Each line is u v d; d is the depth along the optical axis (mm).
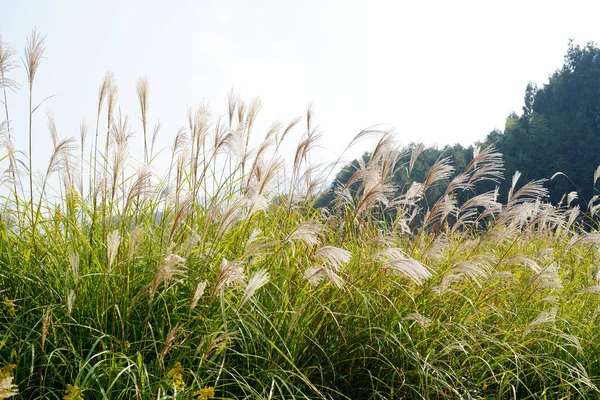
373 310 4367
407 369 4316
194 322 3938
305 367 4156
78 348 3734
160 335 3859
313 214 5355
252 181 4711
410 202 5434
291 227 5125
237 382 3502
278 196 5328
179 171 4766
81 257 4113
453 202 5246
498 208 5551
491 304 5176
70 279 3990
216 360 3822
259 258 4234
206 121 5027
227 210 3730
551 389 4746
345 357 4305
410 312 4574
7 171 4738
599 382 4789
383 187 4684
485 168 5434
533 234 6895
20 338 3713
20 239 4516
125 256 3988
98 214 4531
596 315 5406
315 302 4227
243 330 3980
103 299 3656
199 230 4598
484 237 5422
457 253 5527
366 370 4305
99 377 3400
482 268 5262
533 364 4773
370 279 4629
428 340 4484
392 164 5484
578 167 41406
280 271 4426
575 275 6195
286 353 3959
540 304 5531
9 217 4660
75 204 4879
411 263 3959
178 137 5281
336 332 4363
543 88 50406
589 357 5031
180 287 4172
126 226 4531
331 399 3879
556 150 42844
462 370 4551
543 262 5566
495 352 4742
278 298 4238
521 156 43000
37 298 4000
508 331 4801
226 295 3973
